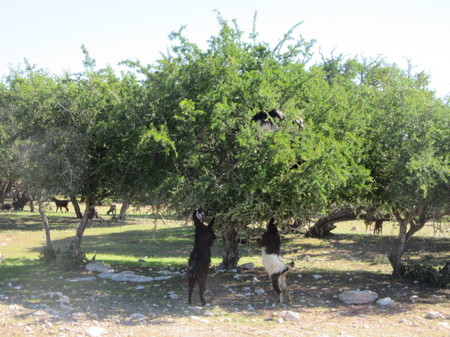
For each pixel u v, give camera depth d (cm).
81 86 1309
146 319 822
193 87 1103
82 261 1412
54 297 983
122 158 1163
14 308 856
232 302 1005
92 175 1330
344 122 1102
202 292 958
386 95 1227
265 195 1010
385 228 3091
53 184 1274
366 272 1459
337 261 1781
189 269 969
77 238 1438
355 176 1049
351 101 1218
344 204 1248
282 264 984
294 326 801
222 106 954
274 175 948
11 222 3222
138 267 1539
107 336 706
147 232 2867
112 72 1357
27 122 1266
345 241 2358
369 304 1006
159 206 1184
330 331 770
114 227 3167
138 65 1160
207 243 970
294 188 938
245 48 1210
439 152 1134
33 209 4316
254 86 1038
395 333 763
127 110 1104
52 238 2477
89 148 1284
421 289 1173
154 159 1086
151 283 1197
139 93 1144
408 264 1350
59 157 1221
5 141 1317
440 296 1091
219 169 1109
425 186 1051
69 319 800
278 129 941
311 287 1199
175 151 975
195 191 1013
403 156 1112
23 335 695
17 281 1177
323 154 905
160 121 1084
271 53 1208
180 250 2159
